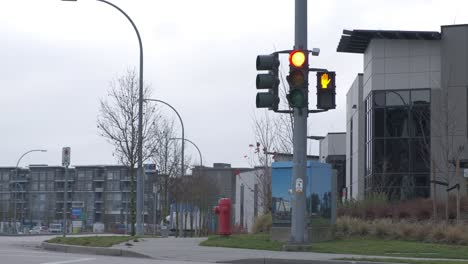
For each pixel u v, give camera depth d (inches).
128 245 773.3
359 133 1696.6
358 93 1711.4
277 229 781.9
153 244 797.2
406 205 1030.4
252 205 2288.4
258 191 1678.2
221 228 867.4
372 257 608.4
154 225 2025.1
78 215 3572.8
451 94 1432.1
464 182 1283.2
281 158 1418.6
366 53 1604.3
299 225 674.8
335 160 2107.5
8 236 1638.8
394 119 1493.6
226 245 759.7
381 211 991.0
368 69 1572.3
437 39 1469.0
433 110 1450.5
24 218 4365.2
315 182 791.1
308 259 583.8
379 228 830.5
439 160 1401.3
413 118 1475.1
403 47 1502.2
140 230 1031.6
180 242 839.1
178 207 1827.0
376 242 768.9
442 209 990.4
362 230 837.8
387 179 1453.0
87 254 730.2
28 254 703.1
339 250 673.0
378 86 1518.2
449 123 1360.7
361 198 1148.5
